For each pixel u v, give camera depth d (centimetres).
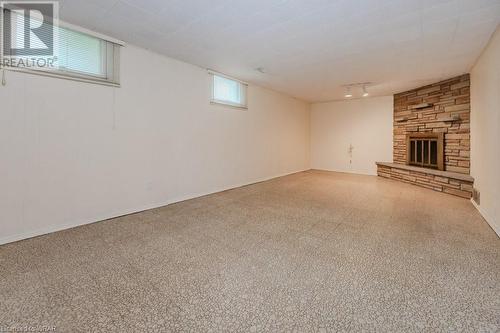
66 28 263
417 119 547
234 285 169
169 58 368
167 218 312
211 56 365
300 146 733
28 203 246
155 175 359
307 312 142
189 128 404
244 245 233
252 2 224
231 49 337
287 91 605
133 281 173
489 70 304
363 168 687
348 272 185
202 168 431
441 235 252
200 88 418
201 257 209
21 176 241
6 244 232
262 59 376
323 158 766
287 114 664
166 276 180
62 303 150
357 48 331
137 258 207
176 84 379
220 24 266
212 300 153
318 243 237
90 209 292
